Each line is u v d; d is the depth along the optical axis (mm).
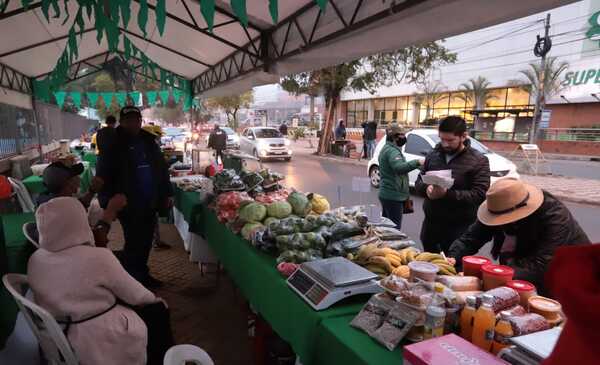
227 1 4602
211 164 6055
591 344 534
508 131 22453
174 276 4324
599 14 19141
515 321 1326
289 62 5082
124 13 1815
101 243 2727
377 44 3389
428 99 27000
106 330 1817
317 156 19250
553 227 2002
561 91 21359
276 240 2400
